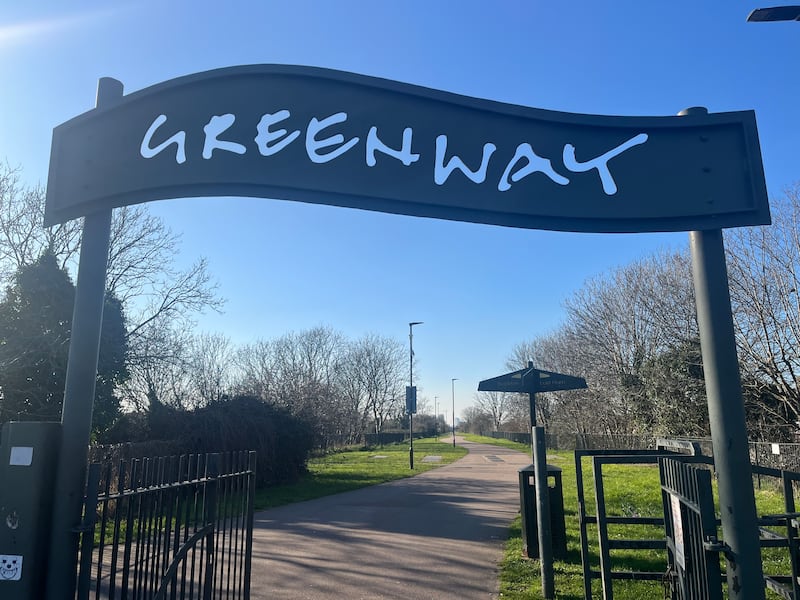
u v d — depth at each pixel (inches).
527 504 352.5
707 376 134.3
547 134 143.7
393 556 358.3
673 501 173.3
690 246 145.1
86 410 123.6
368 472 1056.2
